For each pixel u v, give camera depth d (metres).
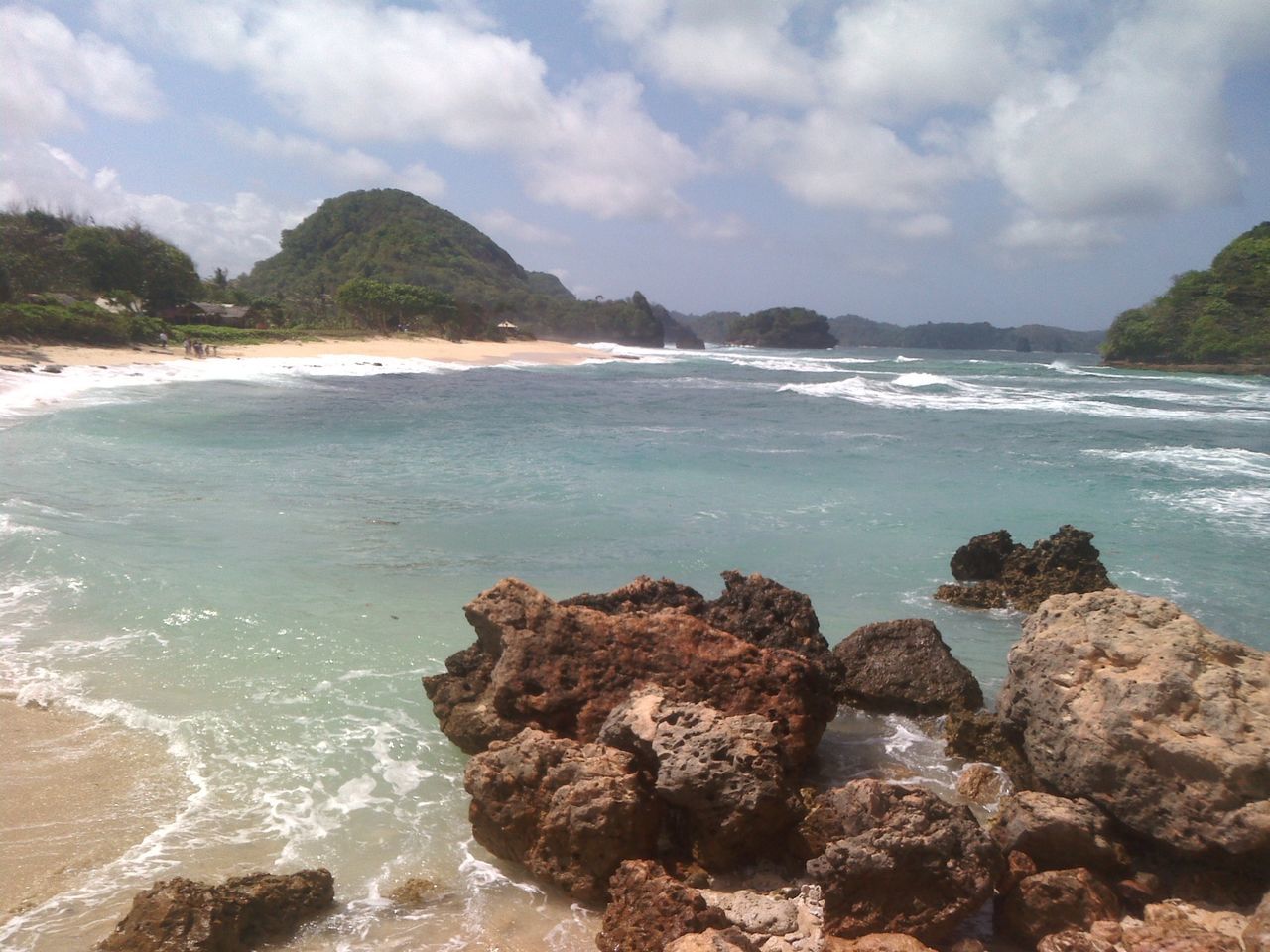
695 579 15.64
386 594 14.16
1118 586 16.00
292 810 8.24
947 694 10.89
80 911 6.64
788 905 7.02
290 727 9.78
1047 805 7.67
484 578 15.18
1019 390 69.12
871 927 6.77
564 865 7.35
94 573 14.12
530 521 19.45
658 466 27.56
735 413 47.41
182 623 12.45
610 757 7.96
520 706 9.34
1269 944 6.11
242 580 14.40
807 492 23.92
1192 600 15.46
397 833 8.02
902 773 9.62
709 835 7.65
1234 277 133.62
